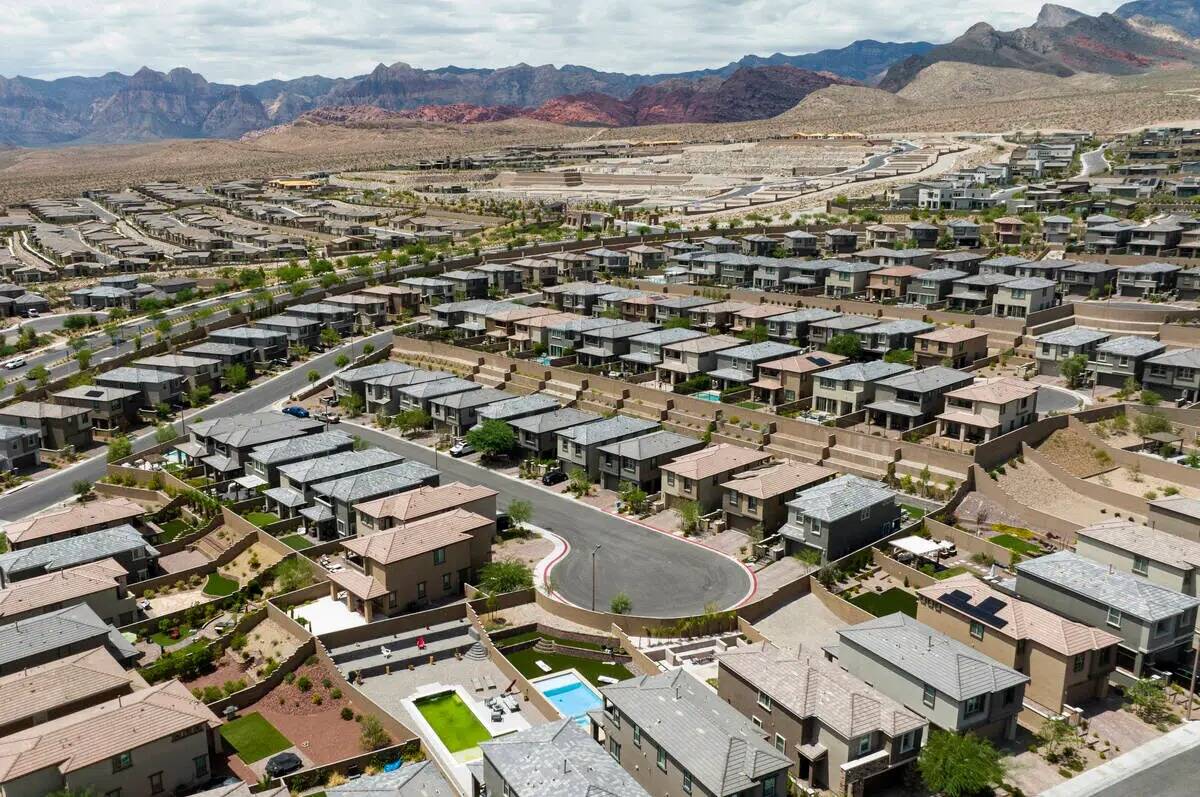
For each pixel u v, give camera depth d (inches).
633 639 2997.0
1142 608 2672.2
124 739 2218.3
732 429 4527.6
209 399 5551.2
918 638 2561.5
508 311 6348.4
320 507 3801.7
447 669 2888.8
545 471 4407.0
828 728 2265.0
